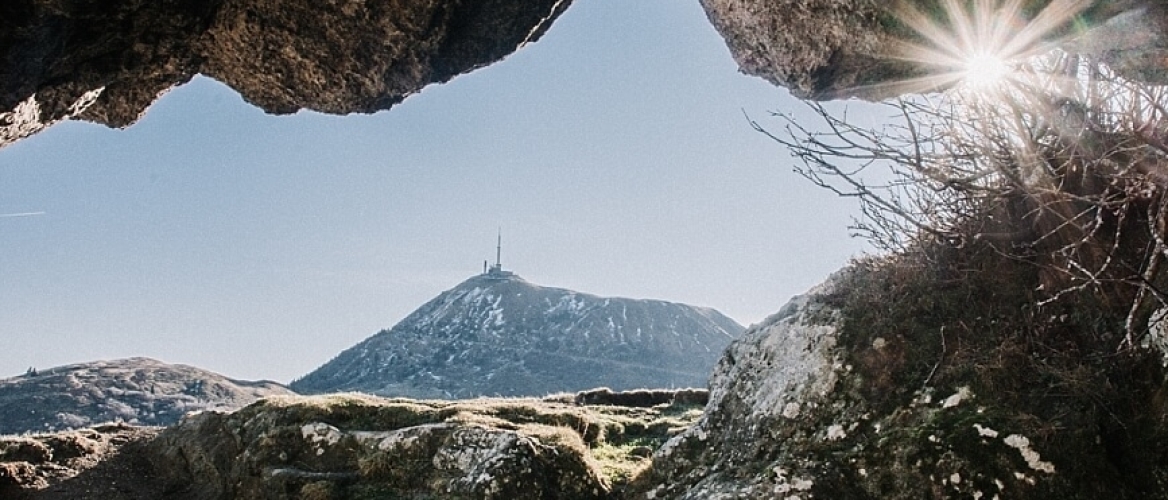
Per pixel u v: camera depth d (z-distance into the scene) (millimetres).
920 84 8828
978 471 7195
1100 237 7805
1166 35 5785
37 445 15148
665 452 10227
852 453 8109
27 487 13961
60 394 103812
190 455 15141
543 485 10922
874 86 9367
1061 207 7617
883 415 8344
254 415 14961
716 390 10578
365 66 10273
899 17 7832
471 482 10930
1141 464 6973
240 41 9672
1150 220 6301
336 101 10672
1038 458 7070
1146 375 7184
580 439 12656
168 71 9484
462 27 10594
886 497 7574
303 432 13758
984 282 8688
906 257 9352
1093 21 6246
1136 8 5824
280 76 10227
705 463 9617
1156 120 6516
